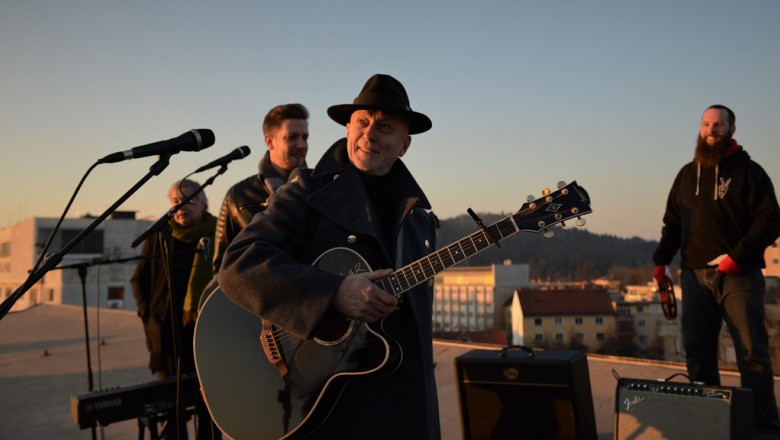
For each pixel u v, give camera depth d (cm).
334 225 204
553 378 283
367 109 207
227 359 210
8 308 215
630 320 5303
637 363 472
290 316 178
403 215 205
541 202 204
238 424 203
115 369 632
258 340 208
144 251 413
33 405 499
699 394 256
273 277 180
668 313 383
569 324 5338
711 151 334
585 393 297
